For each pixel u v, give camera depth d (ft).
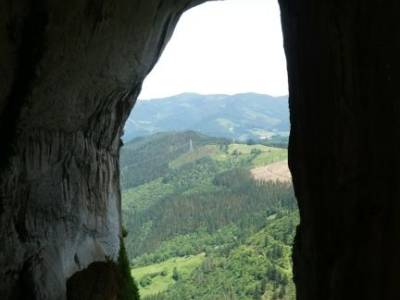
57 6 16.40
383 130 11.73
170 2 21.99
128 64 22.33
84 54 18.86
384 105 11.66
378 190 11.93
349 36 12.76
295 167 16.44
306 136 15.52
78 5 16.92
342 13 12.93
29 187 20.17
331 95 13.85
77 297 22.27
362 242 12.39
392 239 11.37
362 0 12.16
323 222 14.48
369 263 12.07
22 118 18.48
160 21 22.56
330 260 13.93
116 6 18.33
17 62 17.35
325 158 14.35
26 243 20.35
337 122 13.64
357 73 12.54
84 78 20.04
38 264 20.52
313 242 14.85
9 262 19.57
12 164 18.89
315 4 14.33
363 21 12.22
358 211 12.71
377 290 11.76
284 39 17.22
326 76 14.06
